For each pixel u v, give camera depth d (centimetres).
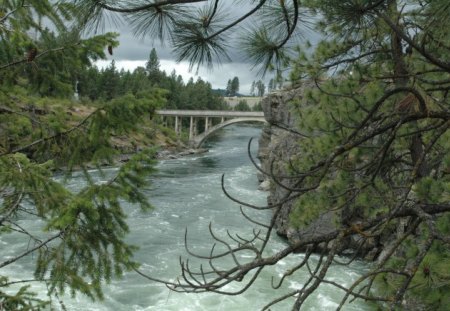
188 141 7262
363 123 320
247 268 282
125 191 367
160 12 278
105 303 1383
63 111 429
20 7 385
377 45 553
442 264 277
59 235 386
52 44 387
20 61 397
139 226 2309
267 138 3325
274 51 379
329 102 559
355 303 1370
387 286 303
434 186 298
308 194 564
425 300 272
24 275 1537
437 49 450
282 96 2153
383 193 488
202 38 301
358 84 534
